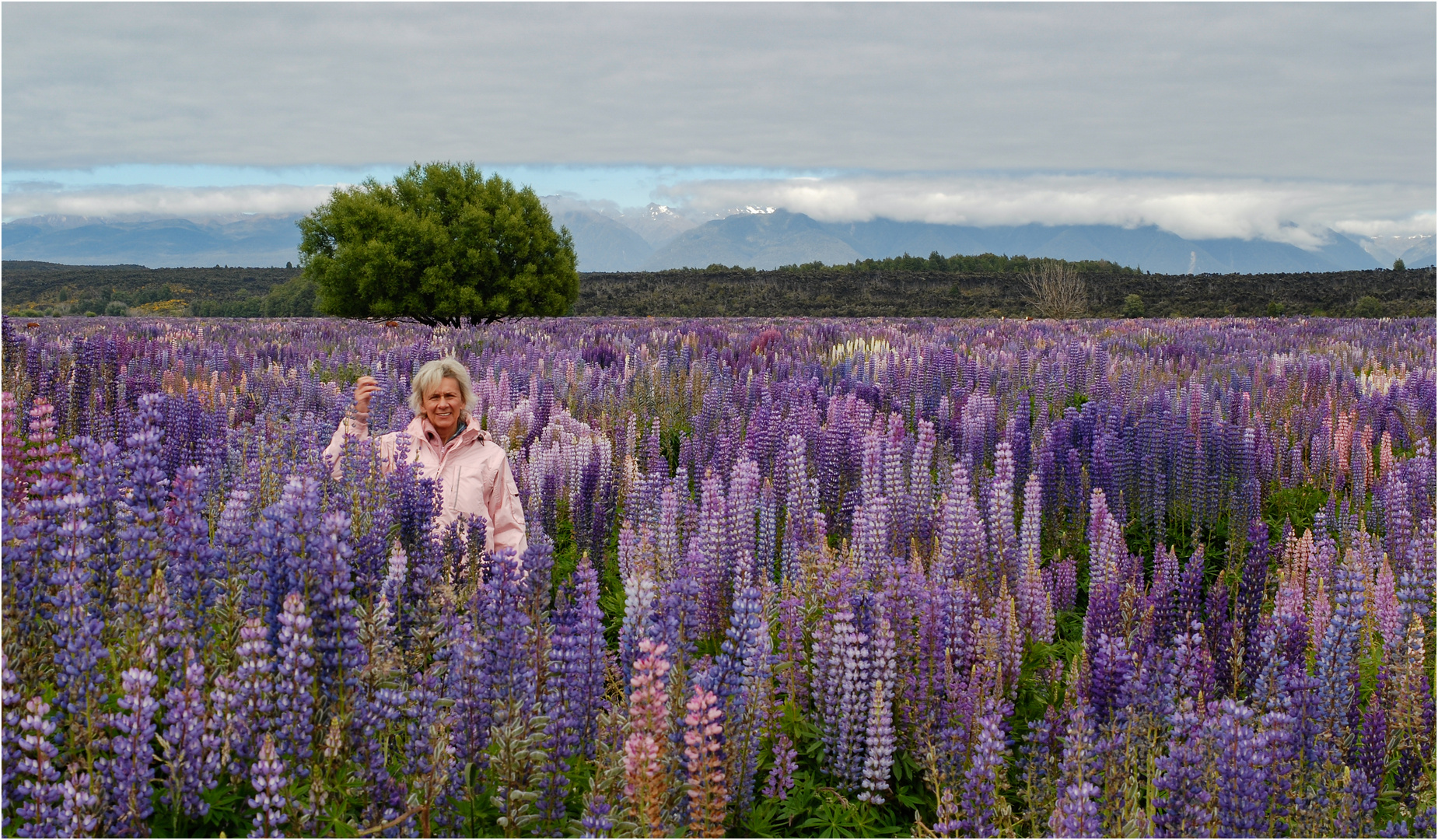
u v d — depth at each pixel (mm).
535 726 3768
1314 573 6801
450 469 6586
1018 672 5227
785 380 14234
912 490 7594
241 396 11906
